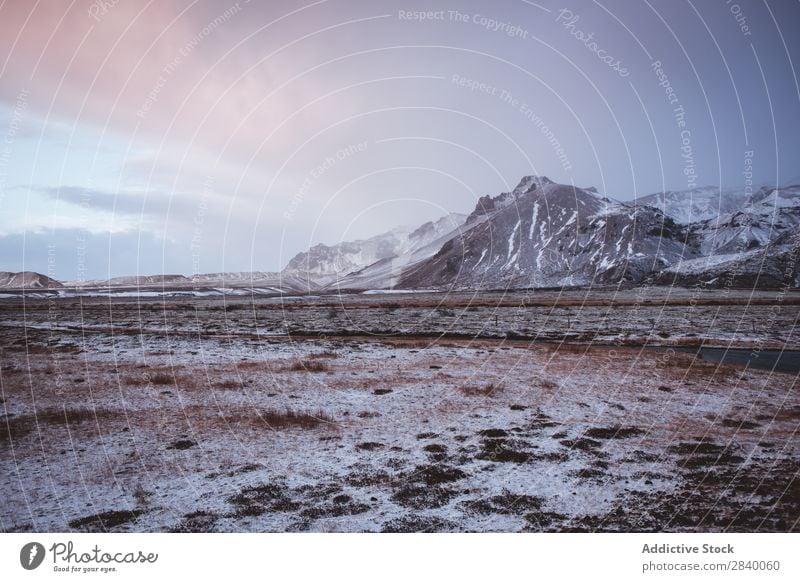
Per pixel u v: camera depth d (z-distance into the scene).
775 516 13.15
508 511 13.54
